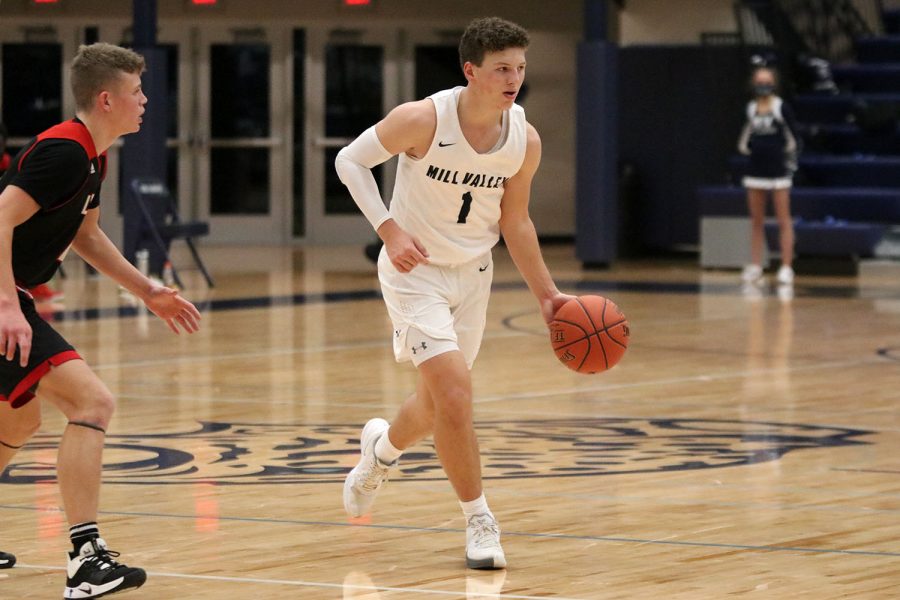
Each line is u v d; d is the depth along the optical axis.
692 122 37.50
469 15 42.31
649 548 9.08
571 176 42.72
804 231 32.88
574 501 10.58
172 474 11.61
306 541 9.28
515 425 14.12
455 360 8.67
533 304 26.62
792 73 37.47
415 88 42.59
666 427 14.00
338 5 42.22
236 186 42.72
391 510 10.27
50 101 41.97
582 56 33.12
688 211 37.69
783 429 13.91
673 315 24.70
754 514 10.12
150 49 30.83
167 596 7.89
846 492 10.93
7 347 7.58
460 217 8.84
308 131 42.59
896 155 36.12
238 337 21.72
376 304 26.69
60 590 8.05
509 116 8.77
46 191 7.73
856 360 19.16
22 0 41.66
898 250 33.75
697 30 40.22
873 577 8.30
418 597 7.89
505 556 8.89
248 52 42.38
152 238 29.56
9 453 8.46
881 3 40.91
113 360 19.06
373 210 8.68
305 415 14.70
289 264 36.03
